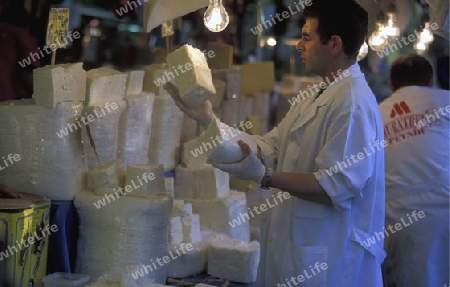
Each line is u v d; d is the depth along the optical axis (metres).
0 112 2.94
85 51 5.35
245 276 3.37
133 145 3.29
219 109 4.38
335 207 2.46
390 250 3.68
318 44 2.56
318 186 2.42
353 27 2.51
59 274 2.87
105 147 3.05
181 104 2.41
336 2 2.51
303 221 2.54
